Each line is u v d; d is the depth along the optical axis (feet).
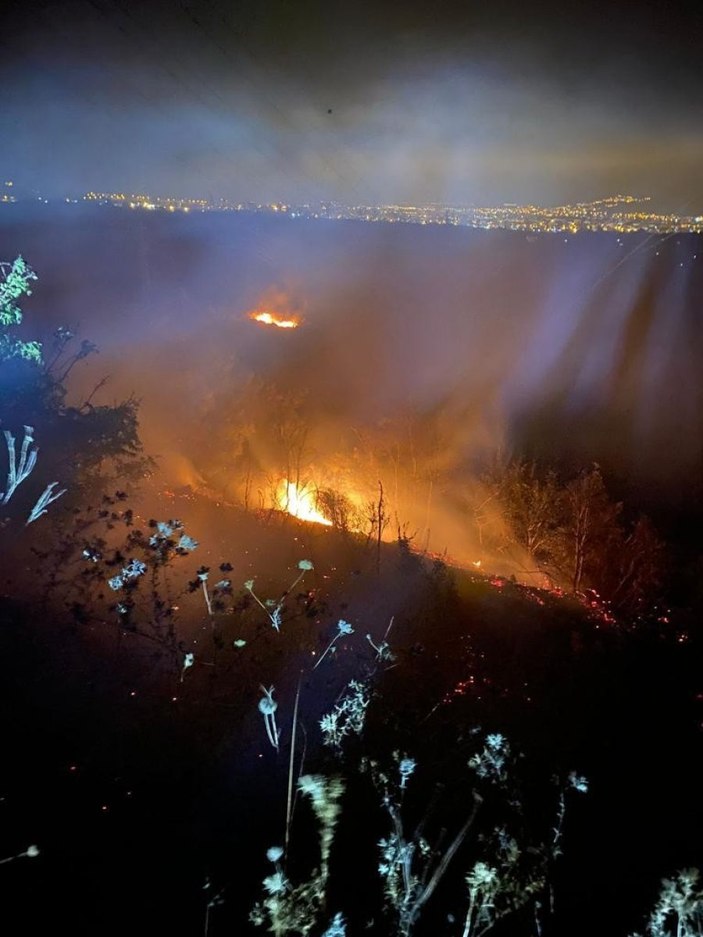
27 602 13.26
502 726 12.67
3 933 7.09
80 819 8.83
